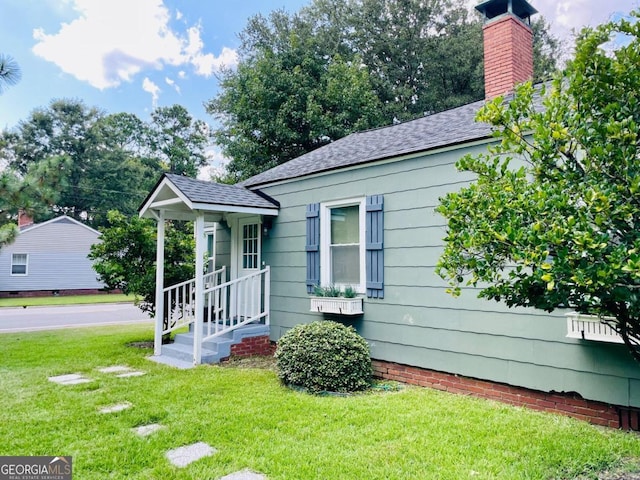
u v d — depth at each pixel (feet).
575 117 8.15
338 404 14.21
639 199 7.45
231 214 26.78
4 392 15.85
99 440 11.32
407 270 17.58
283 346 17.20
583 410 13.20
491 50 22.67
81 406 14.12
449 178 16.37
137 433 11.87
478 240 8.36
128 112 108.58
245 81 57.21
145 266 27.55
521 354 14.37
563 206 7.58
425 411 13.53
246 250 26.25
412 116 63.46
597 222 7.20
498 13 23.62
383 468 9.58
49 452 10.58
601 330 11.99
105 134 104.88
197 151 113.09
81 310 52.85
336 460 9.98
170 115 110.32
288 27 69.26
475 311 15.53
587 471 9.46
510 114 9.18
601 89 8.18
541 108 15.38
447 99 63.82
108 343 27.40
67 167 27.43
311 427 12.10
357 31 67.21
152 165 108.68
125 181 102.32
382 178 18.67
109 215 28.19
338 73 55.42
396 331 17.93
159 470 9.63
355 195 19.71
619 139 7.58
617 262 6.63
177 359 21.95
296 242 22.54
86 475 9.45
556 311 13.65
